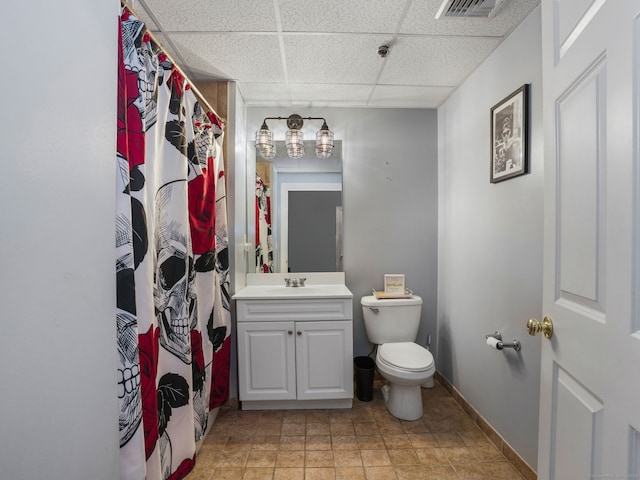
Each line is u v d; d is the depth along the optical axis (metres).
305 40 1.54
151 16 1.36
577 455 0.74
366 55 1.67
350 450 1.58
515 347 1.42
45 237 0.48
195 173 1.47
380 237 2.40
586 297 0.72
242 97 2.18
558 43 0.85
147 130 1.05
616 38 0.61
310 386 1.93
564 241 0.82
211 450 1.59
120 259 0.80
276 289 2.21
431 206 2.40
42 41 0.48
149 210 1.03
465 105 1.94
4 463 0.41
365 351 2.40
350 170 2.39
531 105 1.34
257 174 2.38
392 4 1.29
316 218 2.40
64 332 0.52
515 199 1.45
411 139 2.39
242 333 1.92
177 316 1.20
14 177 0.43
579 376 0.74
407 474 1.42
